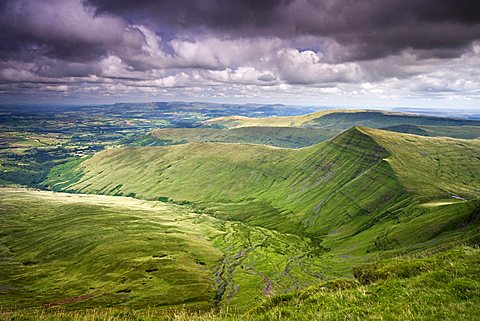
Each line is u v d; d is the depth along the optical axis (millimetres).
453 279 21969
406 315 17500
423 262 27812
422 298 19719
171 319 24297
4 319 22328
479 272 22406
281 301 25953
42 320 22609
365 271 30656
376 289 22953
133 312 26859
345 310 19766
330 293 24250
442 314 17078
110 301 140125
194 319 23156
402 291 21484
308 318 20016
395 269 28062
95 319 24219
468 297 19031
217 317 23172
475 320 15930
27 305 137250
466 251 27859
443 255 28266
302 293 26766
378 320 17484
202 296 147125
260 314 23281
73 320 23312
